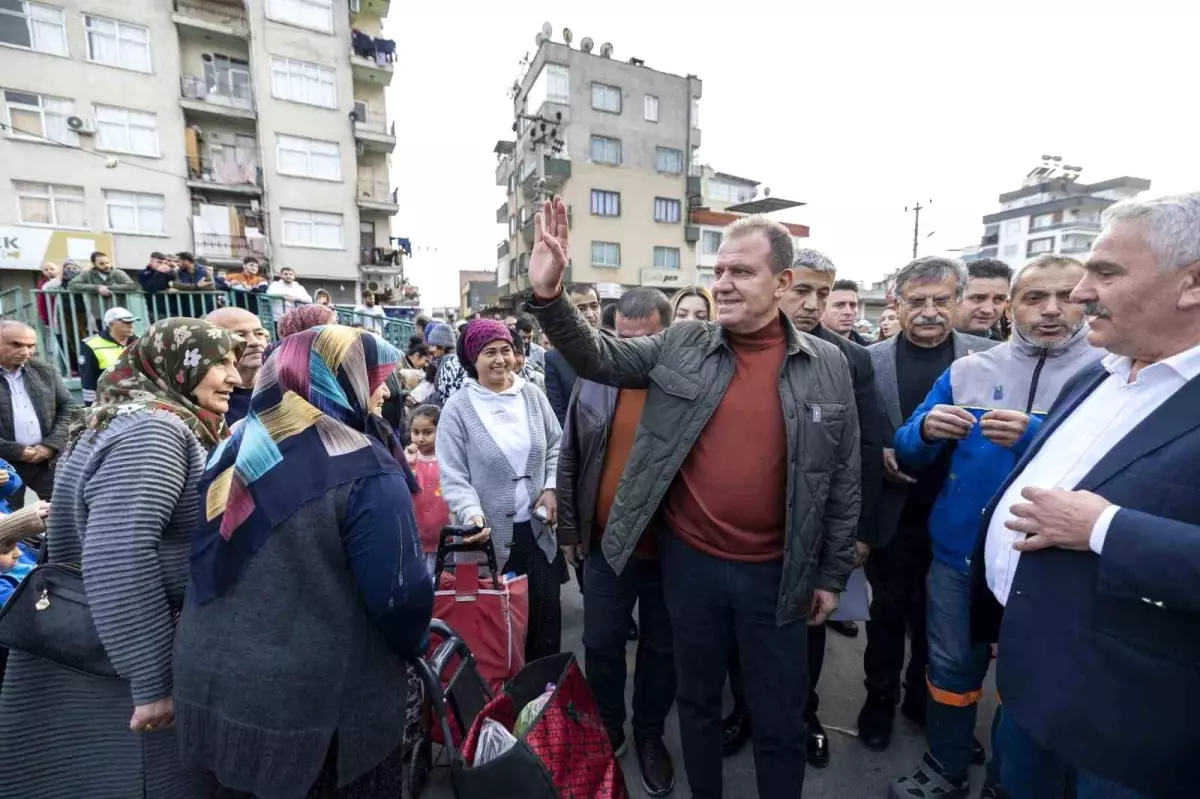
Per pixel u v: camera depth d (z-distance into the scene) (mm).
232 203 21172
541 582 2432
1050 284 1736
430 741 1938
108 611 1173
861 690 2586
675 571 1735
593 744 1656
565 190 27016
